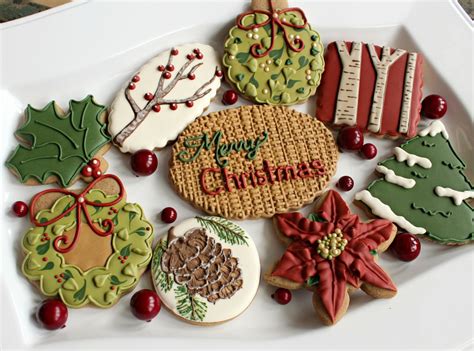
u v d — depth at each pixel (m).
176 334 0.28
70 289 0.28
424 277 0.30
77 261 0.29
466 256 0.31
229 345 0.28
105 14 0.34
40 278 0.28
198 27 0.35
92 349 0.27
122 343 0.27
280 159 0.32
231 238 0.30
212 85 0.33
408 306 0.30
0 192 0.30
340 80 0.35
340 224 0.30
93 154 0.31
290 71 0.34
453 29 0.38
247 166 0.32
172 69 0.33
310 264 0.29
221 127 0.33
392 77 0.35
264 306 0.30
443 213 0.32
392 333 0.29
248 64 0.34
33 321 0.28
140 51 0.34
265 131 0.33
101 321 0.29
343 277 0.29
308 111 0.35
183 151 0.32
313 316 0.30
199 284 0.29
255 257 0.30
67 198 0.30
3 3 0.38
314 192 0.32
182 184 0.31
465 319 0.29
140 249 0.29
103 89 0.34
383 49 0.36
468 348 0.29
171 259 0.29
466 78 0.36
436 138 0.34
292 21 0.35
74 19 0.34
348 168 0.34
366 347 0.28
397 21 0.37
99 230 0.29
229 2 0.36
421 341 0.29
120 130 0.32
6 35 0.33
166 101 0.32
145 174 0.31
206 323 0.28
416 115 0.35
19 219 0.30
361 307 0.29
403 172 0.33
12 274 0.28
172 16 0.35
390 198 0.32
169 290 0.28
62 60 0.33
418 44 0.37
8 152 0.31
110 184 0.31
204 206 0.31
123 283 0.28
